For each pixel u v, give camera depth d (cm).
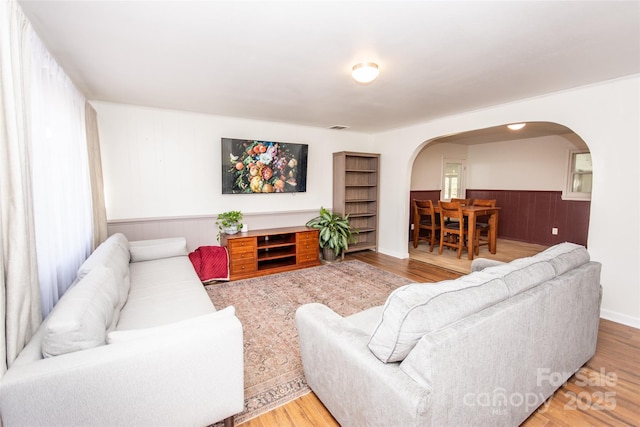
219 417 141
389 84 279
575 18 168
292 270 423
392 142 512
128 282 234
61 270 211
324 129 506
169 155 380
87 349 122
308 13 163
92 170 294
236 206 432
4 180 121
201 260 361
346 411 138
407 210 497
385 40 194
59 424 112
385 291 343
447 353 105
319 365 157
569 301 165
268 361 210
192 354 131
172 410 130
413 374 109
